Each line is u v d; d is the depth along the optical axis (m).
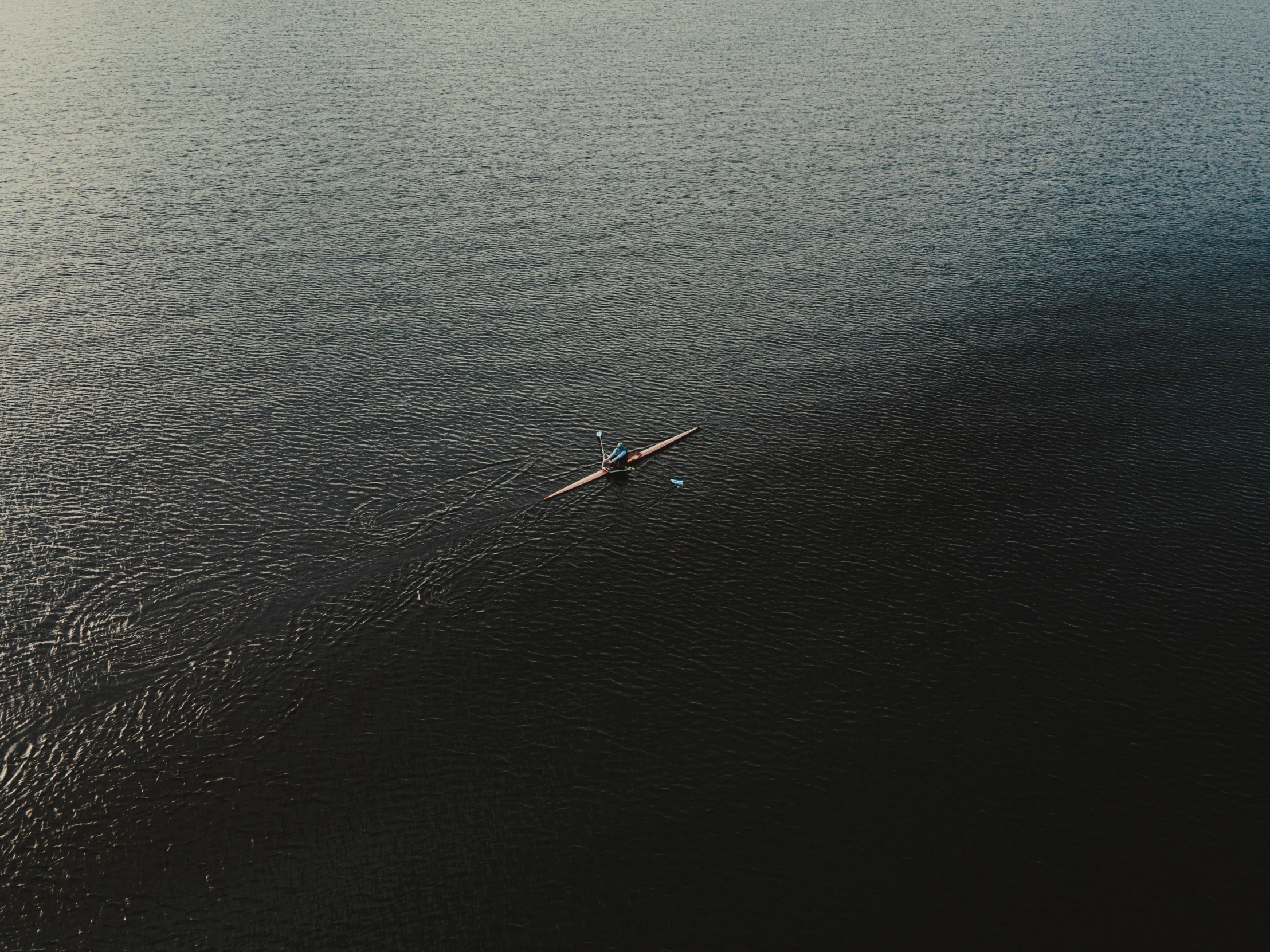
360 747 63.00
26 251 132.75
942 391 102.19
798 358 108.88
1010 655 69.12
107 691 66.50
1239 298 123.00
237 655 69.50
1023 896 53.62
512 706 65.81
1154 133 185.75
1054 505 84.56
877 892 54.03
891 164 170.88
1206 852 55.62
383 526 81.94
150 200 151.38
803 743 62.78
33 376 103.31
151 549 79.00
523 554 79.25
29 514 82.75
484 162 169.50
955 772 60.72
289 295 122.31
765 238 141.12
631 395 101.31
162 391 101.19
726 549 79.75
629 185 160.12
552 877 55.19
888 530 81.75
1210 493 85.81
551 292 123.94
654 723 64.44
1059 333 114.38
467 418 97.19
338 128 186.38
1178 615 72.25
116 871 55.81
